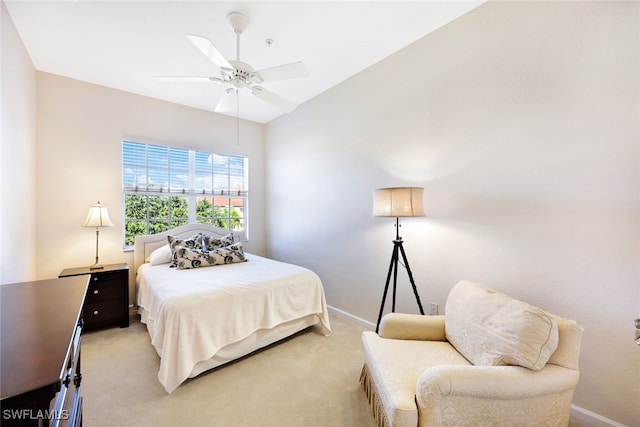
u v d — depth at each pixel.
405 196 2.00
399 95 2.51
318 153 3.46
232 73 1.98
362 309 2.90
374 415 1.53
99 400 1.72
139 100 3.40
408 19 2.10
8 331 0.88
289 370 2.08
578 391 1.57
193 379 1.95
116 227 3.25
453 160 2.14
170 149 3.70
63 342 0.81
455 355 1.53
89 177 3.08
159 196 3.65
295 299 2.53
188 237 3.73
